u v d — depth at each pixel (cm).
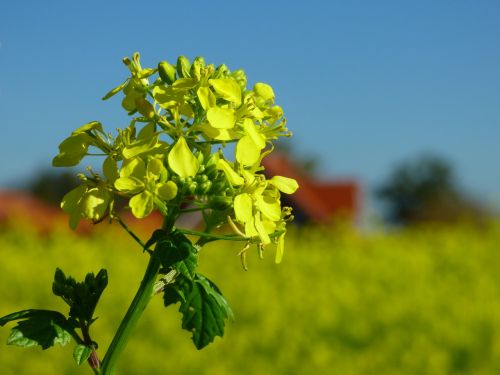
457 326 92
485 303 103
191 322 24
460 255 140
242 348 82
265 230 24
